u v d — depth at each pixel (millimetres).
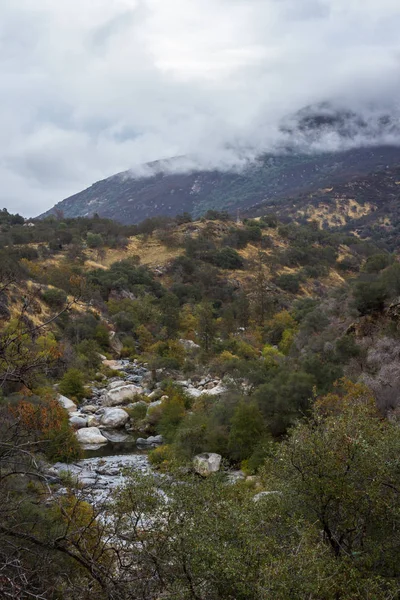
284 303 110688
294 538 9750
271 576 7883
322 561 8352
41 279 80250
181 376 62594
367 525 10695
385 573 10148
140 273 112125
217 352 73000
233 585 8438
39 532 8180
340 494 10453
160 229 146500
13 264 70875
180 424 39719
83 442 40375
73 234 135000
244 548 8820
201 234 142500
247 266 131125
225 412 36969
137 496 9891
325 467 10719
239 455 33656
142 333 84062
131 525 9492
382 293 49438
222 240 141375
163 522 9422
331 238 162250
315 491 10562
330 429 11617
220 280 120750
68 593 7199
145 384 60000
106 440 41438
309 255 142125
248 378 45312
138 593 7691
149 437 42406
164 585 8312
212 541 9008
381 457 10938
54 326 70000
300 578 7832
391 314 45812
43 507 9305
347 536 10867
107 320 86062
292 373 37438
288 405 35000
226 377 49062
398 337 41688
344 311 57625
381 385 30391
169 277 121312
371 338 44438
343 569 8953
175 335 85375
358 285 51062
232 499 10781
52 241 121812
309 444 11195
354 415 12906
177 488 10258
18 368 6754
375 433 12031
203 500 10219
